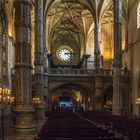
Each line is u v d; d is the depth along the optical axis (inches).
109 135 426.6
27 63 741.9
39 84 1390.3
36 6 1450.5
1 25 1541.6
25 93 730.2
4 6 1571.1
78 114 1561.3
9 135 740.7
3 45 1574.8
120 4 1521.9
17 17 751.7
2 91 678.5
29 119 722.8
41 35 1441.9
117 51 1489.9
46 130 509.0
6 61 1617.9
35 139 397.1
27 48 748.0
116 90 1459.2
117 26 1505.9
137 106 1694.1
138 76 1707.7
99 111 1743.4
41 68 1412.4
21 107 720.3
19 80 732.0
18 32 746.8
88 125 644.1
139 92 1676.9
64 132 483.8
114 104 1454.2
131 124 807.7
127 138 710.5
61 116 1341.0
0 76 1472.7
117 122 901.8
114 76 1473.9
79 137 420.5
